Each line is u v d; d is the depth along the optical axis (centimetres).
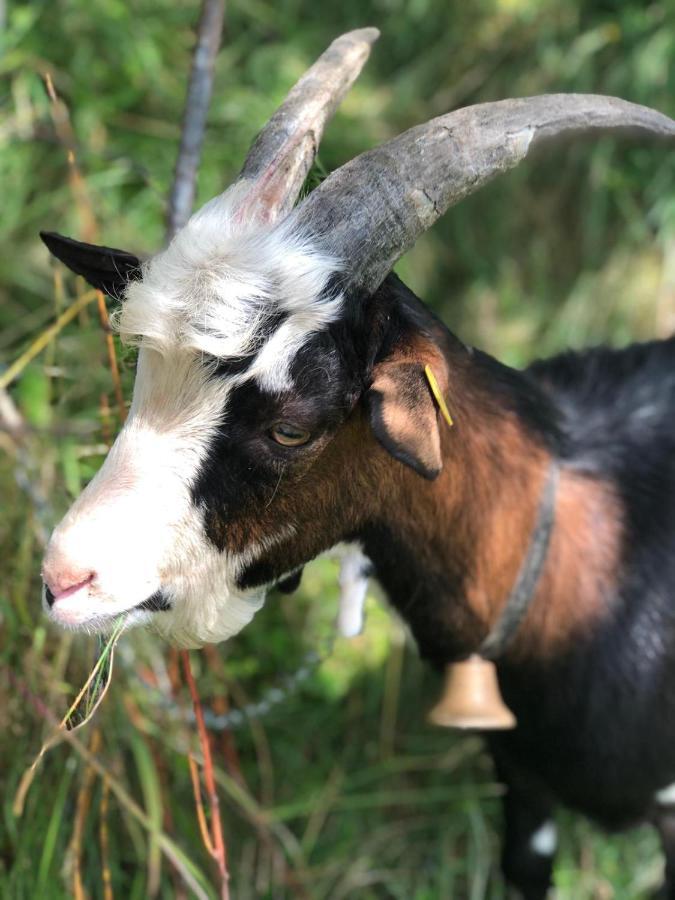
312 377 68
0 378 103
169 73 149
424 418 68
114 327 74
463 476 79
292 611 129
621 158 153
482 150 70
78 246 76
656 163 151
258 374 67
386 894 119
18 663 102
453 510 79
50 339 101
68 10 144
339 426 71
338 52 78
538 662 86
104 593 68
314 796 121
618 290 154
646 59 151
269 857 113
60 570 68
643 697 87
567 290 158
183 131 92
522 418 81
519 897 113
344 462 73
